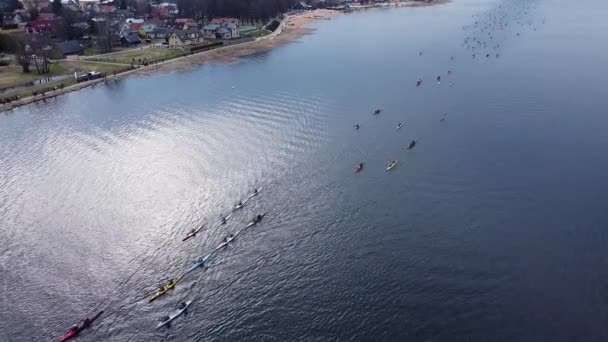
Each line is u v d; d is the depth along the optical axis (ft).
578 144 412.36
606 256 276.21
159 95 579.48
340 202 338.75
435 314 242.58
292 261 283.79
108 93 595.88
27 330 242.37
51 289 267.59
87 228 317.42
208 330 240.12
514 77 604.90
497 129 446.60
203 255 289.94
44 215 332.19
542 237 294.46
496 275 265.75
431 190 348.79
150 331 240.53
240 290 264.11
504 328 232.73
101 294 263.49
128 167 392.27
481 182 356.59
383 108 509.76
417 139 431.43
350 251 289.74
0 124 496.64
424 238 297.94
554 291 253.24
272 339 233.35
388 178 367.04
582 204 326.24
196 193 353.10
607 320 234.38
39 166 400.06
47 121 502.38
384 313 244.63
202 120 488.44
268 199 344.08
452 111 495.00
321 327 238.48
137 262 286.25
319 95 556.92
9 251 298.15
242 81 629.10
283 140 434.30
